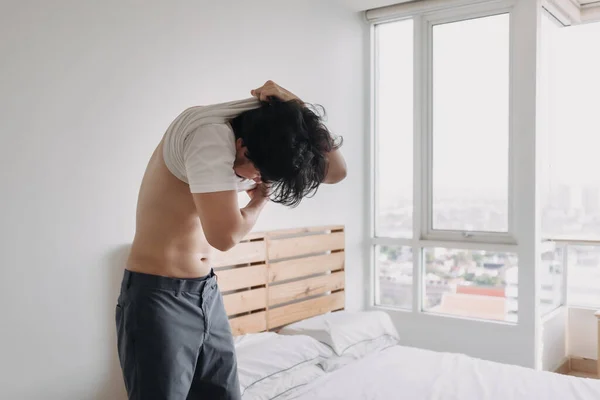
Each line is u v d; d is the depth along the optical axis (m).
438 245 3.67
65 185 2.15
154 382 1.36
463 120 3.64
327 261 3.44
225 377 1.56
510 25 3.42
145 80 2.44
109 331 2.31
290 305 3.15
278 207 3.14
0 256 1.96
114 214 2.32
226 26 2.82
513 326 3.39
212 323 1.52
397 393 2.25
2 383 1.97
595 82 3.82
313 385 2.40
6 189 1.97
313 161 1.26
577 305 3.96
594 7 3.78
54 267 2.12
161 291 1.39
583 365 3.93
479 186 3.58
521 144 3.37
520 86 3.37
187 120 1.31
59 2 2.11
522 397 2.20
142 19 2.42
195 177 1.23
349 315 3.02
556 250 3.89
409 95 3.81
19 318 2.02
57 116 2.12
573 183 3.91
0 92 1.95
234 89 2.87
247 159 1.29
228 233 1.23
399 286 3.87
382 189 3.95
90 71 2.22
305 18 3.34
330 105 3.56
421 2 3.61
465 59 3.62
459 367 2.58
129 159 2.38
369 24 3.88
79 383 2.21
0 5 1.94
